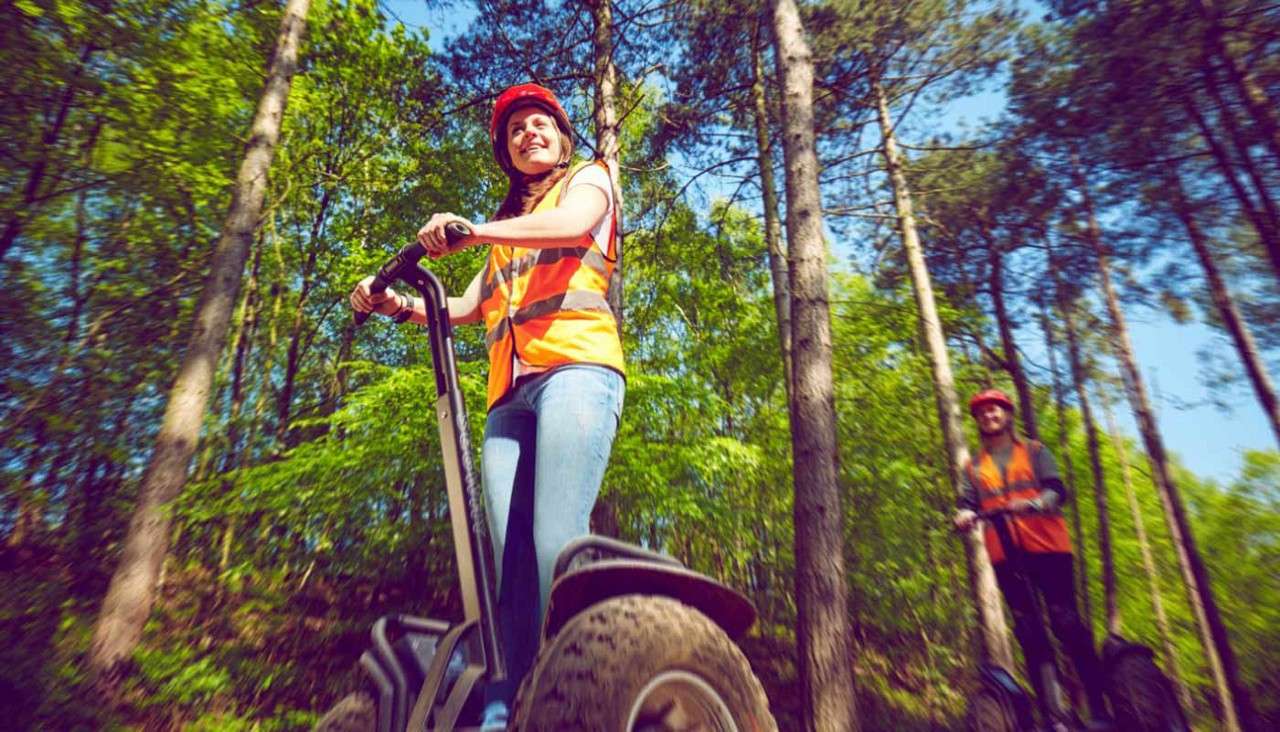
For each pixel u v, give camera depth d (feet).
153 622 23.39
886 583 36.45
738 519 28.53
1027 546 11.16
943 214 42.57
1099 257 44.11
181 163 33.32
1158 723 9.30
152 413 41.88
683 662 2.94
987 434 12.25
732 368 39.11
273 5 36.76
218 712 19.34
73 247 37.65
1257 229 37.27
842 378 41.91
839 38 36.35
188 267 40.24
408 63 43.19
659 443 24.12
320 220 46.26
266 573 23.50
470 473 3.72
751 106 39.50
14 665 18.56
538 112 4.94
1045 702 10.44
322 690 20.68
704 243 40.27
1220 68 33.81
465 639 3.38
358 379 34.99
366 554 21.95
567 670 2.71
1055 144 38.40
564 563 3.28
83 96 28.25
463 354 26.50
